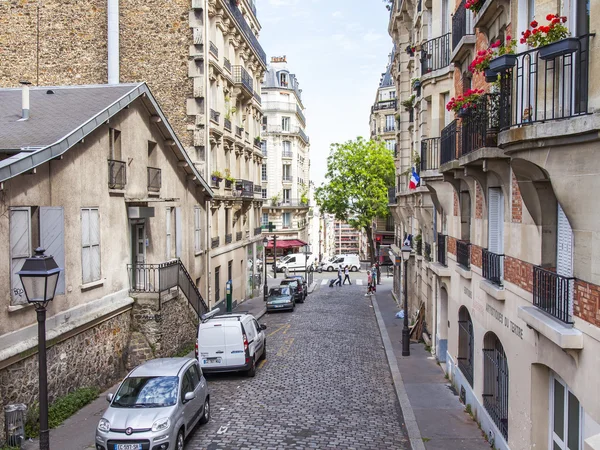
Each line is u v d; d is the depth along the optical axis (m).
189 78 26.64
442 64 17.56
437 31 18.17
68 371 13.33
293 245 69.81
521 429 9.01
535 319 7.53
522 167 7.55
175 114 26.75
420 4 22.92
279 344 22.70
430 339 21.05
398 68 31.31
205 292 26.19
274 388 15.86
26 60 27.25
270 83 72.31
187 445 11.19
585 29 6.52
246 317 18.12
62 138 12.74
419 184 21.27
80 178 14.20
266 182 71.12
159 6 26.77
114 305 15.77
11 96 17.05
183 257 22.67
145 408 10.52
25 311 11.77
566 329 6.73
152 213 17.64
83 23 27.05
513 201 9.52
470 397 13.09
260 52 39.66
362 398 14.84
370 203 57.56
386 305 35.06
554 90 6.70
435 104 17.95
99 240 15.24
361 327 27.27
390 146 66.62
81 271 14.22
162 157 20.23
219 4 28.58
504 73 8.19
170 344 18.11
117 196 16.42
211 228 28.91
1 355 10.68
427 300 22.28
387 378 17.14
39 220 12.23
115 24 26.23
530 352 8.52
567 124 6.13
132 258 18.45
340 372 17.83
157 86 26.83
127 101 16.56
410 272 29.14
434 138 17.34
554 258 7.99
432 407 13.62
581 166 6.27
